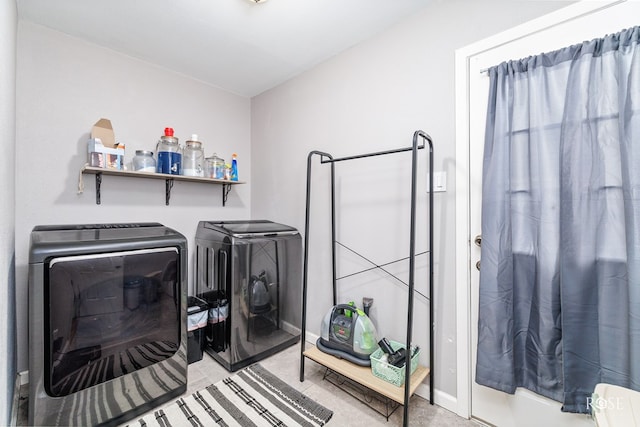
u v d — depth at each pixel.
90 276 1.42
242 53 2.16
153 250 1.63
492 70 1.39
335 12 1.71
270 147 2.77
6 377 1.19
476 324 1.51
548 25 1.28
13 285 1.53
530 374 1.33
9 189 1.31
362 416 1.52
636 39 1.04
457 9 1.55
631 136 1.05
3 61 1.09
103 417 1.43
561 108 1.22
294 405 1.61
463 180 1.53
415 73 1.72
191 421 1.49
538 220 1.28
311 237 2.38
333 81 2.20
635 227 1.04
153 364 1.61
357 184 2.04
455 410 1.55
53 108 1.86
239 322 1.99
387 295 1.87
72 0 1.59
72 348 1.36
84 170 1.86
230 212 2.83
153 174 2.06
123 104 2.15
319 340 1.89
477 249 1.50
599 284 1.13
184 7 1.66
